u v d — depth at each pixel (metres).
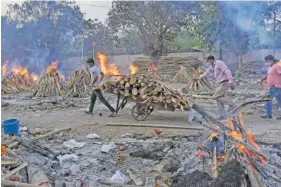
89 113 12.95
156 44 33.31
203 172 6.23
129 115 12.52
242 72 28.72
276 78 11.39
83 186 6.45
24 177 6.33
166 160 7.50
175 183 6.43
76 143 8.93
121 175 6.93
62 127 10.55
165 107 11.24
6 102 16.72
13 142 7.83
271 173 5.96
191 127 9.99
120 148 8.45
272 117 11.60
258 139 8.38
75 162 7.66
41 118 12.25
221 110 10.70
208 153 6.82
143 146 8.51
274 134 9.11
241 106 7.57
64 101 17.17
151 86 11.41
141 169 7.22
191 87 20.06
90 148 8.62
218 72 10.75
